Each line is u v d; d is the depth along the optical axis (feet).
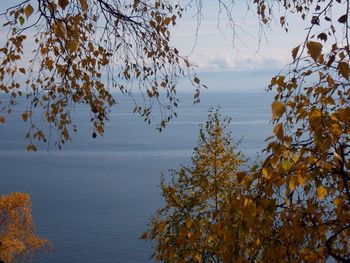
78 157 344.90
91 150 386.11
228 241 10.53
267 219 10.50
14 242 55.01
